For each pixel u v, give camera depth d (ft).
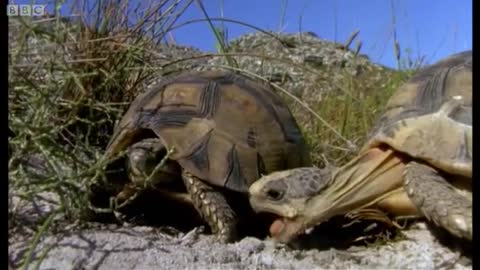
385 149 1.78
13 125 1.60
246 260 1.60
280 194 1.75
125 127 1.83
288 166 1.88
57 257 1.48
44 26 1.77
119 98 2.15
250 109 1.87
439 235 1.74
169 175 1.77
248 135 1.81
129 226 1.74
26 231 1.57
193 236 1.73
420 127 1.71
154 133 1.83
